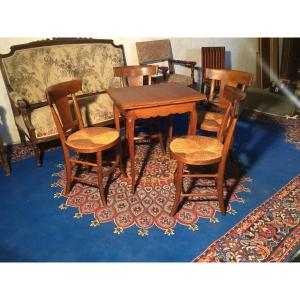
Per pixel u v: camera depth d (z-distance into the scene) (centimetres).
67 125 206
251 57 517
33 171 248
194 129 212
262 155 267
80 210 198
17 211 198
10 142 306
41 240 174
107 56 325
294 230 177
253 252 162
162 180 229
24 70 274
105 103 297
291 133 312
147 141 300
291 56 534
